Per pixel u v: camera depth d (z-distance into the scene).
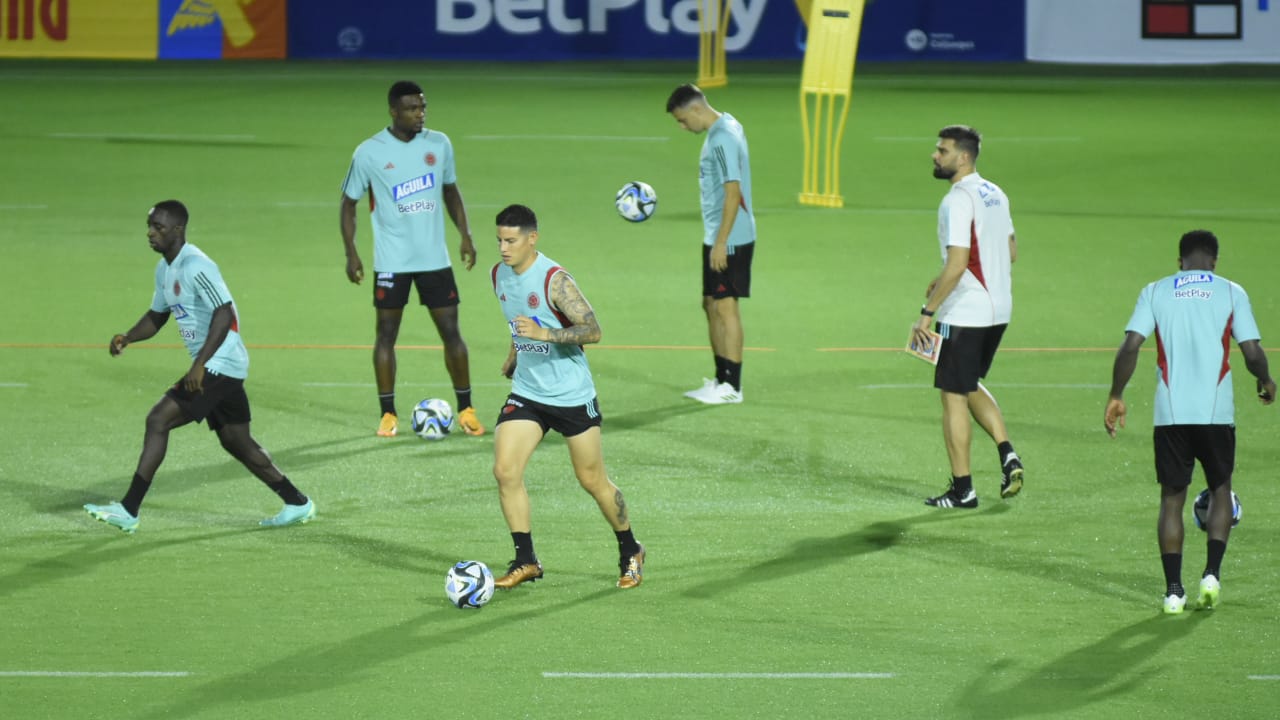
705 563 28.27
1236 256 59.69
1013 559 28.53
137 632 24.62
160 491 32.41
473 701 22.09
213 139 84.06
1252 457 34.88
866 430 37.56
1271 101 100.75
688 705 22.00
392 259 36.25
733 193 38.38
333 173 76.06
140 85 102.62
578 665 23.45
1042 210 69.75
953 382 31.20
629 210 40.41
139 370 42.59
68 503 31.44
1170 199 72.19
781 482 33.47
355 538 29.55
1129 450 35.84
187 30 116.12
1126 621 25.44
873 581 27.33
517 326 25.17
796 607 26.03
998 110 97.25
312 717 21.48
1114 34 117.44
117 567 27.72
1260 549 28.98
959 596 26.58
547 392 25.92
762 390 41.44
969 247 30.55
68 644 24.08
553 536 29.84
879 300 52.94
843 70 68.94
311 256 59.28
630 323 49.44
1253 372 25.45
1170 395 25.31
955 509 31.62
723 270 39.16
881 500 32.25
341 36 117.25
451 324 36.78
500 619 25.36
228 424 29.42
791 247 61.84
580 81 107.00
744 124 91.00
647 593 26.69
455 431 37.50
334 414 38.78
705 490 32.88
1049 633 24.89
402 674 23.03
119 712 21.59
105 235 62.22
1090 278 56.53
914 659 23.80
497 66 114.69
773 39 119.12
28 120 88.44
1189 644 24.39
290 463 34.50
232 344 28.97
